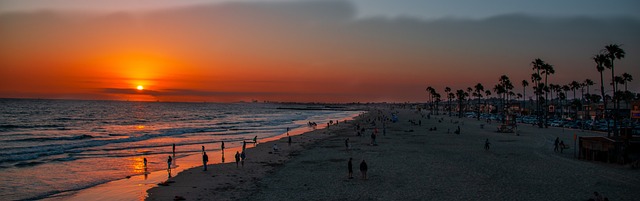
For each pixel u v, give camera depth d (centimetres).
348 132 8225
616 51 6078
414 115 18612
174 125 11356
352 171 3409
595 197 2319
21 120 12150
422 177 3166
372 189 2772
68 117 14588
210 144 6088
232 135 7894
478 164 3747
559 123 9638
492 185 2848
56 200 2628
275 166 3816
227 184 3000
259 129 9812
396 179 3102
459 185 2864
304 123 13038
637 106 10212
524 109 17388
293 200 2511
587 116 12925
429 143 5747
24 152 4844
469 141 5994
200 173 3456
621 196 2478
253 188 2858
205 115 19662
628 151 3466
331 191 2731
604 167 3388
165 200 2553
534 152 4531
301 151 4975
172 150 5250
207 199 2555
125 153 4906
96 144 5919
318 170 3562
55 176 3384
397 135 7238
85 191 2861
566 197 2484
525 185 2830
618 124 8831
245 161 4150
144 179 3278
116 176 3406
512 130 7512
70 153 4834
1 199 2636
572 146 5088
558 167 3478
